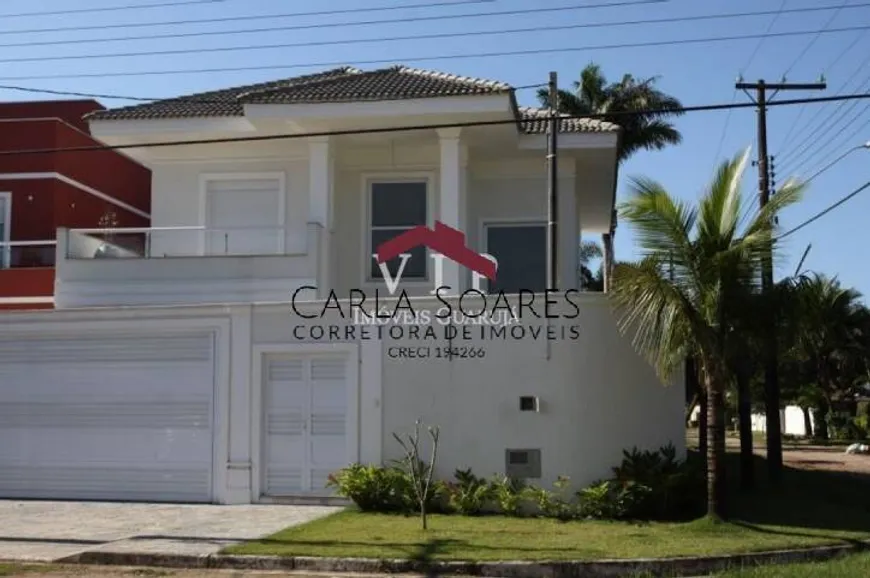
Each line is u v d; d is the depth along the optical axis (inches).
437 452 582.2
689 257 504.4
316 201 770.2
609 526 512.7
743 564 428.8
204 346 623.8
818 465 1035.3
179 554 435.8
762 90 888.3
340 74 954.7
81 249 754.8
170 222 848.3
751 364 658.8
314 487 600.1
